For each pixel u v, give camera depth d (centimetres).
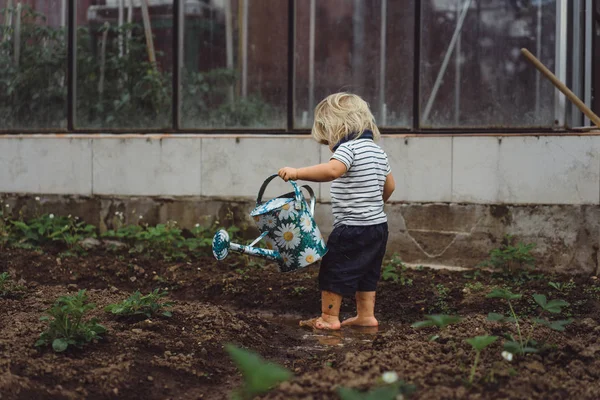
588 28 682
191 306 506
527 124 670
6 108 811
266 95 739
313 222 502
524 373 345
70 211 775
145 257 689
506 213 657
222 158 732
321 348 454
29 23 804
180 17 761
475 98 681
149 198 754
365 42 708
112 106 784
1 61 814
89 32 788
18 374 352
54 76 798
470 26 680
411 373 340
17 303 502
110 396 348
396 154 684
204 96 757
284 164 716
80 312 399
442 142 671
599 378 352
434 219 676
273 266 662
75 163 773
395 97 702
